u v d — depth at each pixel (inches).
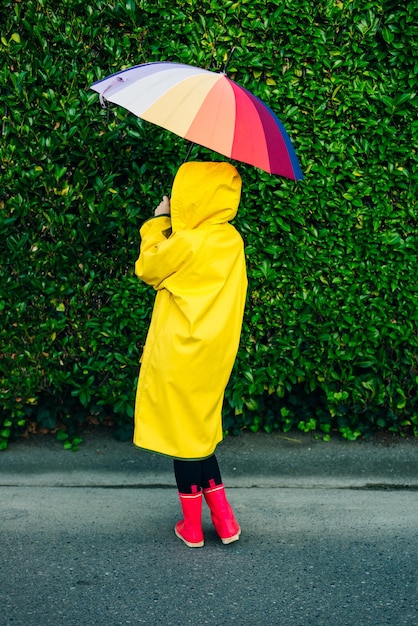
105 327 183.0
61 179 179.3
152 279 142.3
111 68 176.4
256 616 128.7
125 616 128.0
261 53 177.0
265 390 194.5
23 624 125.1
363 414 193.9
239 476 180.7
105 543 151.7
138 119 176.1
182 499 148.7
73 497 171.0
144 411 143.6
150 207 179.9
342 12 176.4
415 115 180.1
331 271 184.7
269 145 133.8
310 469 182.5
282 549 150.6
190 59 176.6
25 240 178.9
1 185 177.9
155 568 142.9
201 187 138.7
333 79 178.1
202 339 137.4
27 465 181.0
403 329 185.9
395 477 182.1
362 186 181.3
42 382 185.6
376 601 133.6
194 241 138.3
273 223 181.5
